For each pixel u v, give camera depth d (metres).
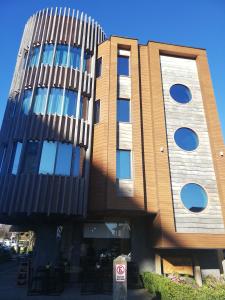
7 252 43.50
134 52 19.95
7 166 15.41
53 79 17.78
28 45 19.50
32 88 17.52
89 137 16.98
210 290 8.93
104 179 15.55
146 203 15.65
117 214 15.95
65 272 15.52
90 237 16.69
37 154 15.56
